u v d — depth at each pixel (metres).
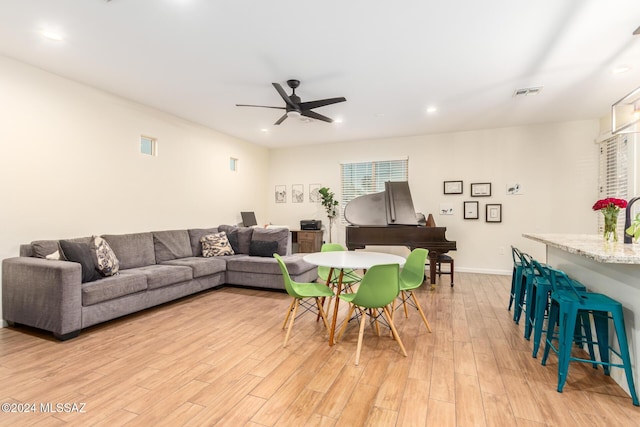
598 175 5.21
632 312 2.03
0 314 3.12
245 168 6.84
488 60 3.17
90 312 2.99
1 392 2.03
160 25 2.60
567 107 4.60
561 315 2.13
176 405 1.91
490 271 5.86
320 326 3.26
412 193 6.36
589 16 2.43
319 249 6.79
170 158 5.01
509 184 5.73
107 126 4.08
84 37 2.78
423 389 2.10
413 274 3.33
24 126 3.28
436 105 4.53
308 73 3.49
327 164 7.11
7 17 2.48
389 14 2.44
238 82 3.75
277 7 2.36
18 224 3.24
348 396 2.02
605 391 2.08
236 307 3.87
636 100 2.73
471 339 2.93
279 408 1.89
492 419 1.80
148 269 3.83
